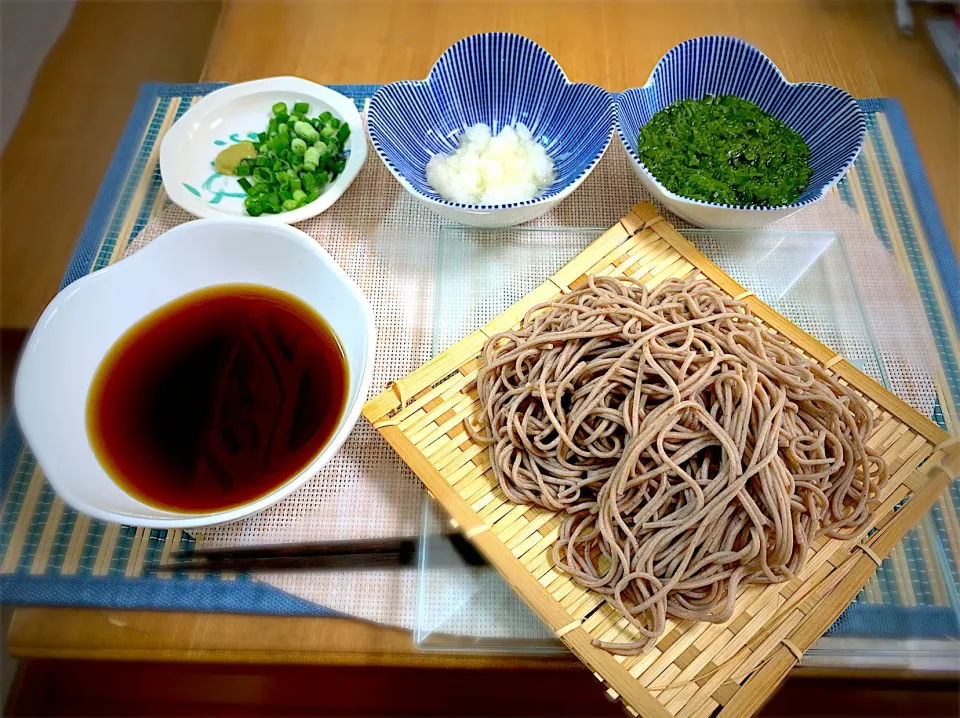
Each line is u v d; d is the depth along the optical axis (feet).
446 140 1.31
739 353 0.98
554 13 1.52
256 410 1.02
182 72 1.46
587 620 0.87
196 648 0.92
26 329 1.20
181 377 1.05
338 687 1.01
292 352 1.06
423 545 0.95
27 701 0.99
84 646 0.93
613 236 1.14
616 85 1.41
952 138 1.34
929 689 0.95
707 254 1.19
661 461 0.90
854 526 0.93
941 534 0.98
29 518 1.00
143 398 1.03
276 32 1.51
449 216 1.13
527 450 0.96
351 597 0.94
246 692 1.01
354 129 1.27
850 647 0.90
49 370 0.94
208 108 1.31
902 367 1.10
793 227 1.23
